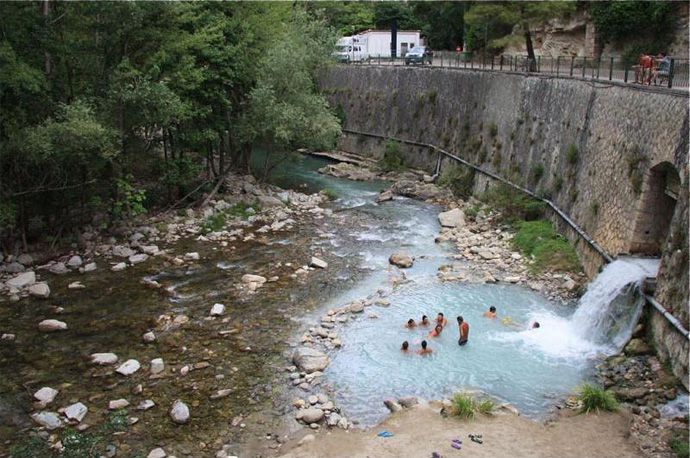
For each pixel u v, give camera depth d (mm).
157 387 17906
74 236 29656
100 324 21812
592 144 26609
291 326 21891
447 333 21234
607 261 22656
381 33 77500
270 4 39625
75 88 30906
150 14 30078
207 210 34844
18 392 17562
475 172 39969
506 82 38219
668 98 20328
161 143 39438
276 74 37344
